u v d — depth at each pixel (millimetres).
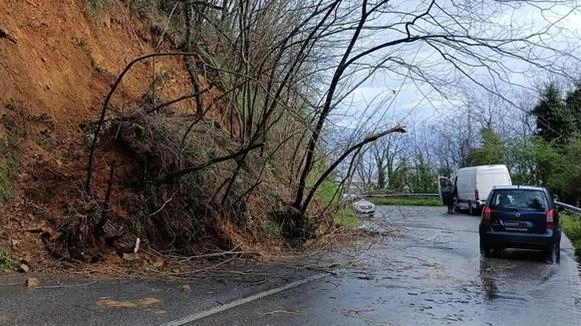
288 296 7715
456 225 22531
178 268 9125
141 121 10398
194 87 12766
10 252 7910
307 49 12609
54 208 8930
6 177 8797
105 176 9773
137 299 6867
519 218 13031
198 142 11164
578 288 9258
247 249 11250
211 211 11133
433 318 6824
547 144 43875
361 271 10312
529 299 8242
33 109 9883
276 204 13516
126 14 13414
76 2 12070
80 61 11492
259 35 12562
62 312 6023
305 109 13469
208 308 6688
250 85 12805
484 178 29922
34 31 10773
